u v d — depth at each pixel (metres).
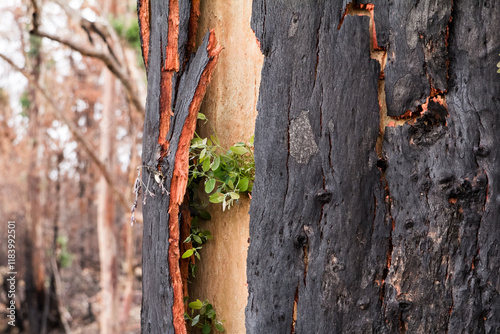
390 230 1.59
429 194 1.58
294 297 1.64
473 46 1.60
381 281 1.59
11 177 14.59
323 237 1.61
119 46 6.86
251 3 1.82
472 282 1.56
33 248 12.38
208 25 1.90
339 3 1.61
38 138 12.55
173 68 1.88
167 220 1.82
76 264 15.35
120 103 12.84
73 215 16.30
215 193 1.81
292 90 1.65
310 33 1.63
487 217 1.56
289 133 1.65
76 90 13.36
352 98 1.60
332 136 1.61
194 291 2.01
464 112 1.59
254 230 1.70
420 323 1.57
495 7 1.60
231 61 1.88
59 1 6.24
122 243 15.16
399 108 1.60
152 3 1.98
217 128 1.90
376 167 1.59
